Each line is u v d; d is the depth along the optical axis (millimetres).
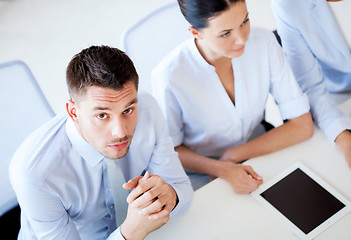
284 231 1226
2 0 3303
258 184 1334
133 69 984
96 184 1223
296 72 1681
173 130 1530
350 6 1684
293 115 1513
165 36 1617
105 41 3006
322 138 1476
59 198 1161
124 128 1003
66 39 3045
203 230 1242
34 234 1280
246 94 1499
